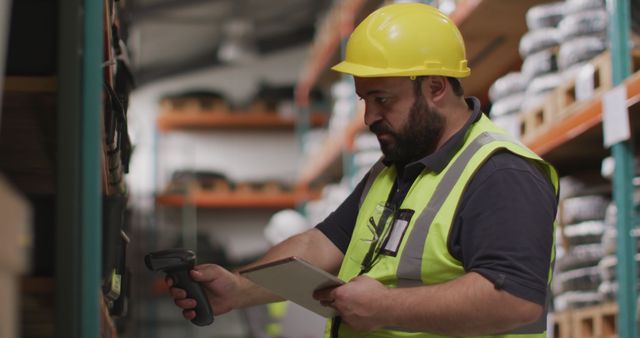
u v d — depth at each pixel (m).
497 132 2.01
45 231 1.71
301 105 10.34
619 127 2.79
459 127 2.04
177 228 10.26
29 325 1.71
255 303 2.23
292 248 2.31
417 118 1.99
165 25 10.09
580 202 3.39
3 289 1.35
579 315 3.34
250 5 10.16
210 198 10.29
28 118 1.74
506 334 1.94
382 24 2.05
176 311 9.80
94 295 1.56
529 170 1.89
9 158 1.84
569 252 3.41
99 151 1.60
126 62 2.51
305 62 11.01
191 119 10.51
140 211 9.57
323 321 5.79
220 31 10.39
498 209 1.83
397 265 1.97
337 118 7.27
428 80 2.00
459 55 2.05
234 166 10.94
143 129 10.46
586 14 3.27
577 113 3.16
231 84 10.94
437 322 1.79
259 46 10.95
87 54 1.61
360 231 2.14
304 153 10.19
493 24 4.06
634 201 2.91
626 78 2.88
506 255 1.79
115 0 2.29
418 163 2.02
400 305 1.80
